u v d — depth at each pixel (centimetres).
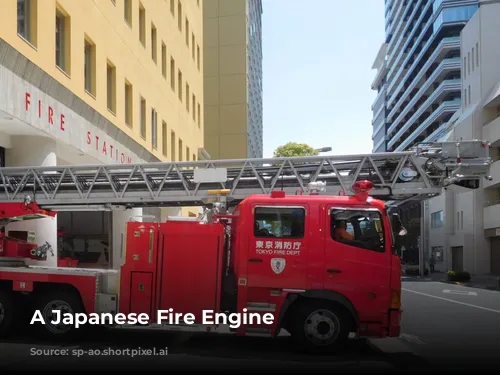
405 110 7856
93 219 2147
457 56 6169
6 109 1216
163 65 2875
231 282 781
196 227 778
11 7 1255
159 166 1233
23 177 1243
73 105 1614
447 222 4441
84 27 1720
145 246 782
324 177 1188
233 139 6094
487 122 3650
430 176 1112
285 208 757
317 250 739
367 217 749
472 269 3791
